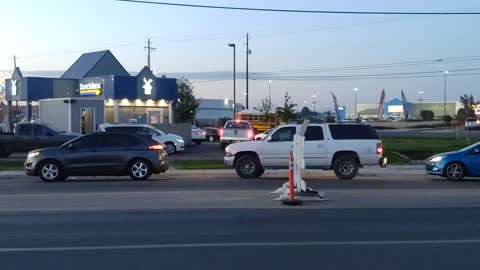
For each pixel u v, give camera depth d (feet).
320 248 28.17
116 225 34.78
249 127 117.29
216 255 26.68
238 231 32.68
